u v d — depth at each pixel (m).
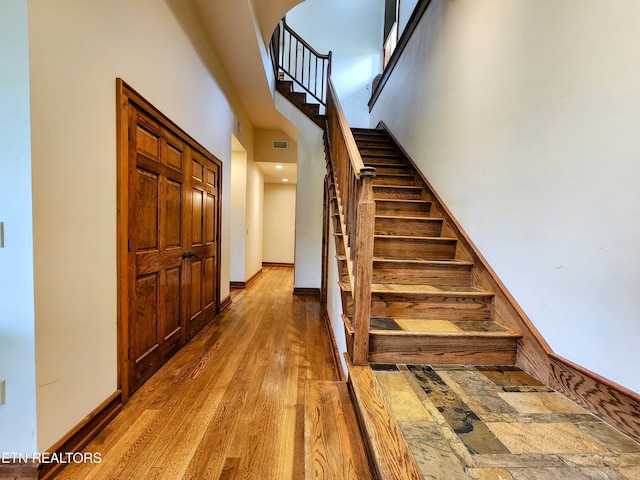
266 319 3.34
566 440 1.09
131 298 1.73
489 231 2.06
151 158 1.90
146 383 1.91
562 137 1.46
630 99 1.15
